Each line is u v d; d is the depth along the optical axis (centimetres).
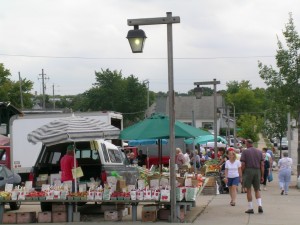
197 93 2666
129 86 9112
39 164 1594
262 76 2648
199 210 1582
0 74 6594
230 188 1723
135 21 1338
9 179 1719
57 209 1395
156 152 3456
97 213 1552
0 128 3098
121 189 1371
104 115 2344
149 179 1412
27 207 1773
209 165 2300
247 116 6675
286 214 1495
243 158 1502
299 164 2578
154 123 1486
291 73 2570
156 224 1312
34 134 1373
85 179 1573
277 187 2525
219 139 3503
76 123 1367
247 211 1514
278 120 4278
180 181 1405
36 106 9831
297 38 2572
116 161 1647
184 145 3491
